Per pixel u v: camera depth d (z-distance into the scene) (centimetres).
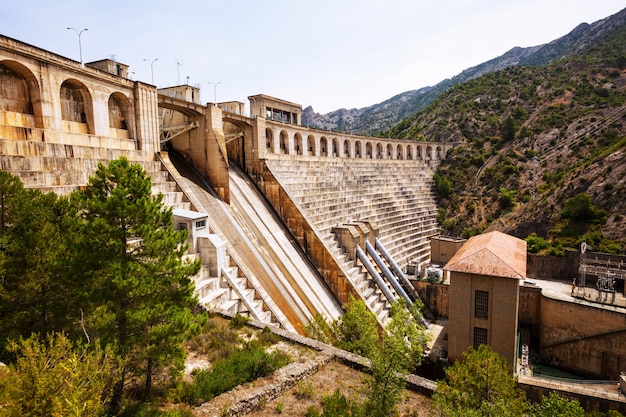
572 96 9919
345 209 5512
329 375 1909
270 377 1764
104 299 1313
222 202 3950
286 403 1648
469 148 9706
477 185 8294
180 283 1491
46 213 1497
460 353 3228
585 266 4422
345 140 7206
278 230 4344
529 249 5278
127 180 1420
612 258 4531
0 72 2361
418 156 9556
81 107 2941
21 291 1318
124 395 1492
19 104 2475
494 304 3061
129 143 3259
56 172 2366
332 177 6072
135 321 1343
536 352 4084
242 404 1535
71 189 2370
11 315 1338
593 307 3653
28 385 861
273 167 4947
